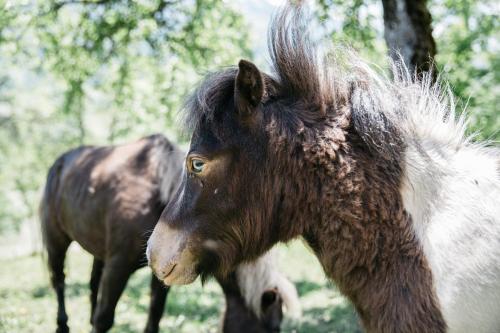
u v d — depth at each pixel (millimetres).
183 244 2512
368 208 2359
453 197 2357
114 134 11148
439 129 2541
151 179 4590
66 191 5293
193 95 2545
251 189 2447
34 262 13547
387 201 2350
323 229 2436
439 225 2314
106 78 7957
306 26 2570
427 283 2252
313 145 2420
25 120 18938
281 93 2551
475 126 5582
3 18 6758
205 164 2457
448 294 2227
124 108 8008
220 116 2449
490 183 2395
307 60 2514
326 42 2621
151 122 8086
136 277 10094
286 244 2637
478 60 7703
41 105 18672
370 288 2361
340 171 2389
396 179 2365
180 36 7133
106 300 4551
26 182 19109
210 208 2479
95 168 5016
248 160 2434
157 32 7078
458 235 2285
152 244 2598
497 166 2457
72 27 7199
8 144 19266
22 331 6074
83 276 10484
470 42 6430
